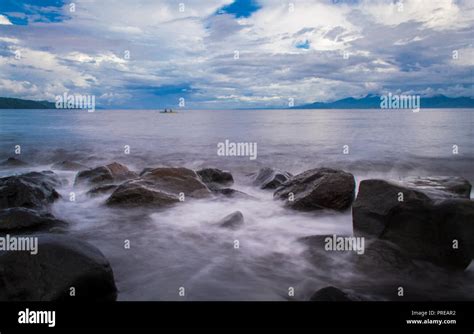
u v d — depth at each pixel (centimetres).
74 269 475
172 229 834
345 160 1948
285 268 634
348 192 920
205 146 2497
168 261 662
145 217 912
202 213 949
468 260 607
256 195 1177
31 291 460
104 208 971
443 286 569
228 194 1082
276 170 1348
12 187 899
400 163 1861
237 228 831
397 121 5022
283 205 971
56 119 6394
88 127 4272
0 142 2616
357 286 562
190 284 571
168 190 1034
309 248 692
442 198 656
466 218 611
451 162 1862
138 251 709
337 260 636
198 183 1082
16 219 746
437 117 5912
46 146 2438
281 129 3906
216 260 669
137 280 584
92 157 2089
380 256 619
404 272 593
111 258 672
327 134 3231
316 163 1897
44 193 954
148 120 6259
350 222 880
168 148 2395
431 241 634
